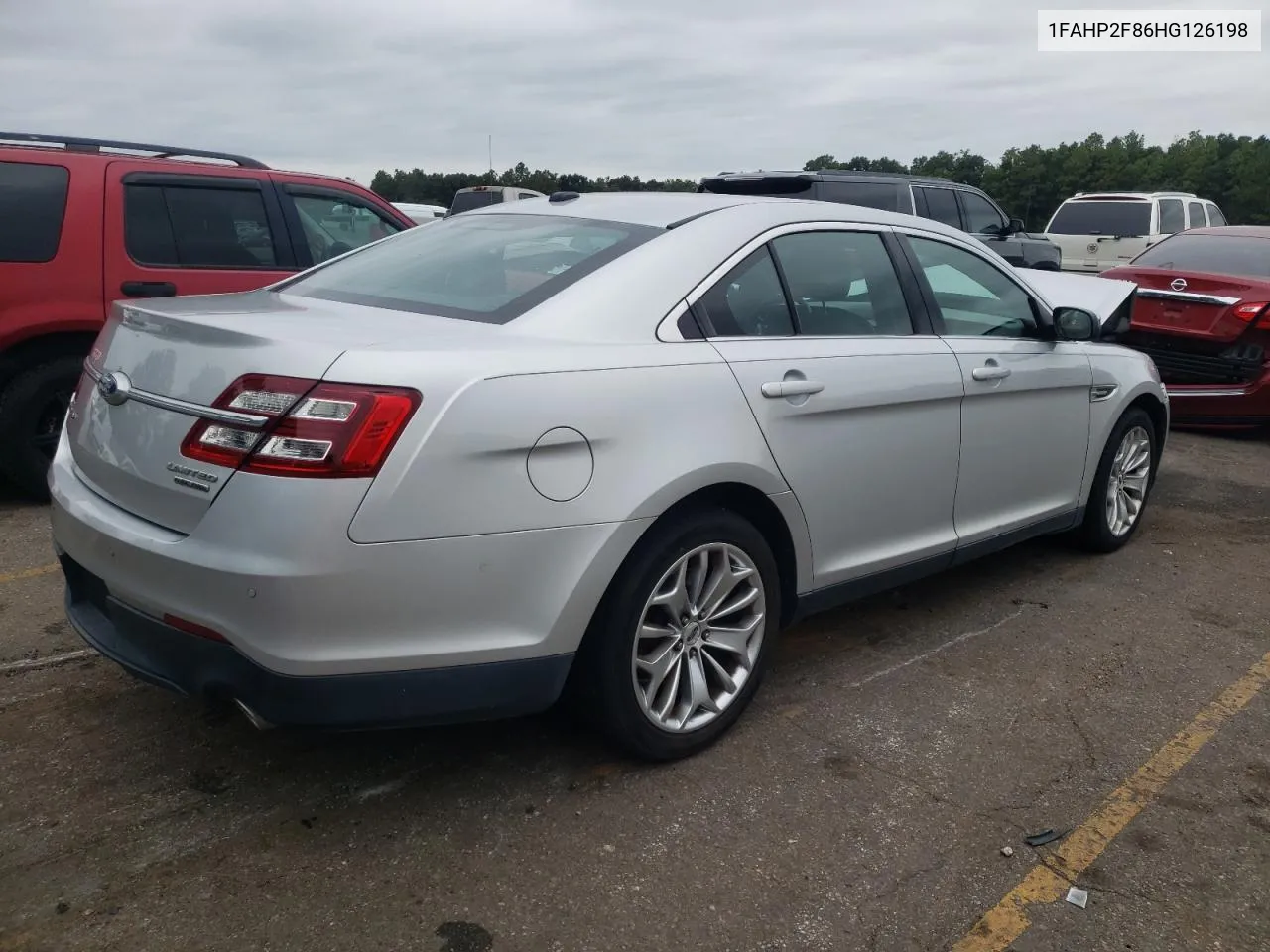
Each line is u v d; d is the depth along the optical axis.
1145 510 6.04
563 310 2.81
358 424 2.30
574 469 2.58
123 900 2.37
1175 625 4.25
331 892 2.43
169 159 5.68
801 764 3.06
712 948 2.29
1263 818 2.87
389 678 2.42
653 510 2.72
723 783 2.94
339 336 2.50
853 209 3.76
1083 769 3.09
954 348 3.81
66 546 2.77
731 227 3.25
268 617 2.29
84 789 2.79
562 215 3.47
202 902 2.37
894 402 3.46
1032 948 2.33
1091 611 4.37
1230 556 5.20
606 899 2.43
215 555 2.33
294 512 2.27
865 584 3.58
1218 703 3.55
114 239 5.33
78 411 2.97
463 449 2.40
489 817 2.74
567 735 3.17
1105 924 2.42
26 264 5.09
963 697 3.53
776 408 3.07
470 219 3.75
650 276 2.97
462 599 2.46
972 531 4.01
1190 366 7.94
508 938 2.30
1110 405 4.74
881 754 3.13
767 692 3.52
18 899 2.36
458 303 2.96
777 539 3.25
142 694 3.32
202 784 2.84
